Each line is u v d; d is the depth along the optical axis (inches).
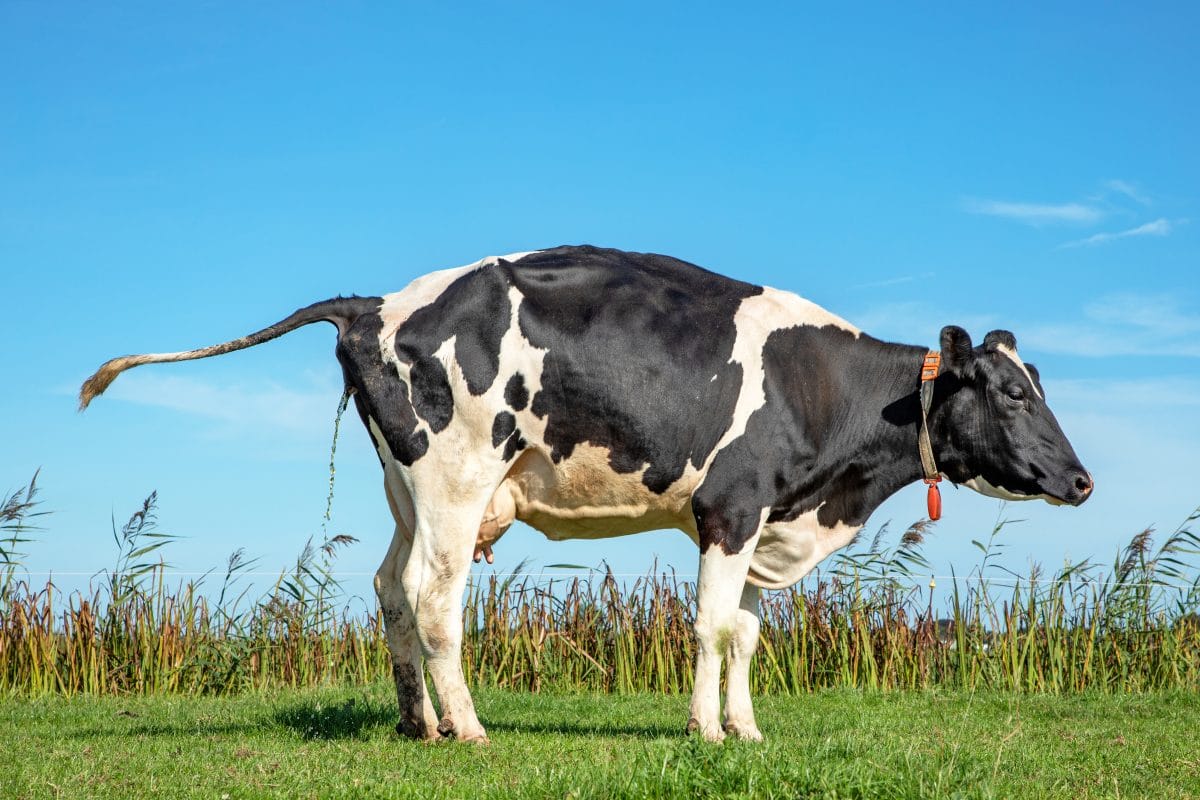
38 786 229.8
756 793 201.8
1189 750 311.4
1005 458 311.4
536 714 386.9
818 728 343.9
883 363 313.7
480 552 307.0
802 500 306.8
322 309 296.7
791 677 502.6
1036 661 503.5
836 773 210.4
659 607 514.9
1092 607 507.5
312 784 230.2
